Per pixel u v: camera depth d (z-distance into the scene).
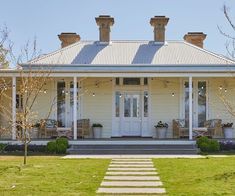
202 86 27.28
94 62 27.47
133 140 24.02
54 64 25.39
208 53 28.59
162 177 13.84
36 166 16.47
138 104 27.55
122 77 26.28
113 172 15.03
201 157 20.14
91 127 27.20
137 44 30.42
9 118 24.33
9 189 11.58
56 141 22.61
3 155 21.34
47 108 27.00
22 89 19.80
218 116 27.08
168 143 23.91
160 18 30.50
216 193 10.88
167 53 28.84
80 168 16.02
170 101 27.41
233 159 18.89
